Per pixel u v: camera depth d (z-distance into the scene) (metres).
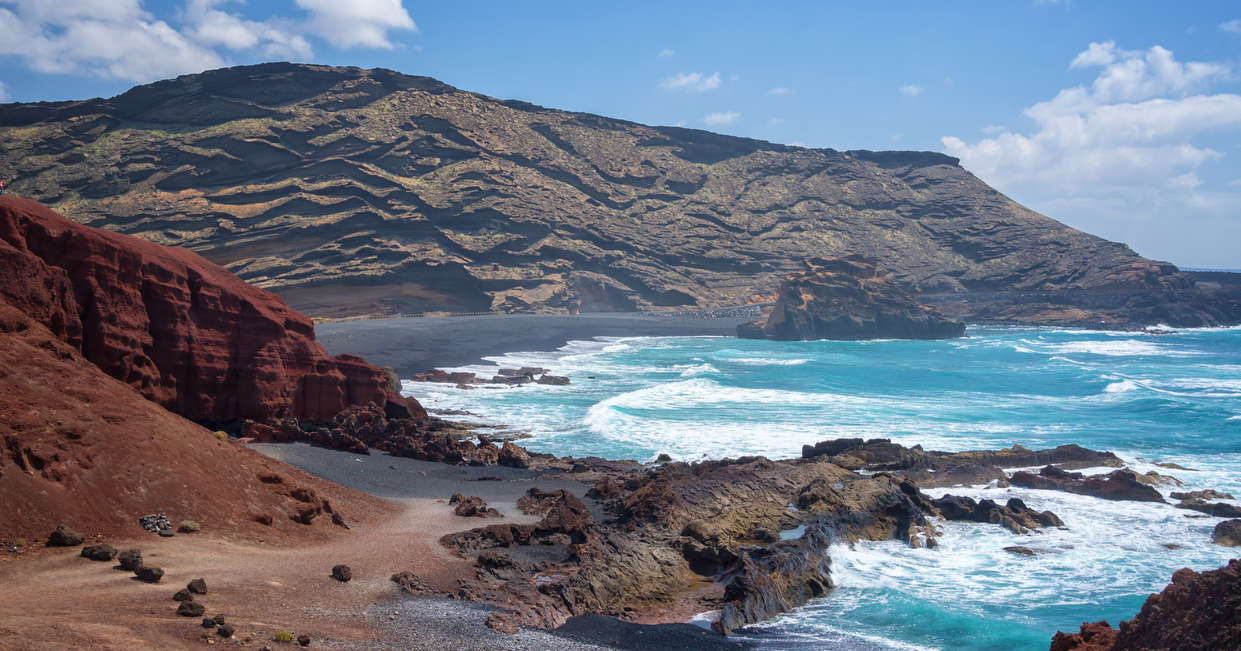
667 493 30.91
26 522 18.94
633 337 138.00
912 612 24.14
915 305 143.50
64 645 13.09
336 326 129.50
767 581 24.64
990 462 42.56
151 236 183.00
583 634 20.53
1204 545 30.62
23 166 198.00
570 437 49.97
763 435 50.97
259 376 42.59
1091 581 26.95
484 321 154.12
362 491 32.25
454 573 22.70
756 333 137.12
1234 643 13.03
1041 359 102.88
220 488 24.08
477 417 56.06
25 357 24.16
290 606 17.80
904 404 63.69
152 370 37.56
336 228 188.75
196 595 17.23
